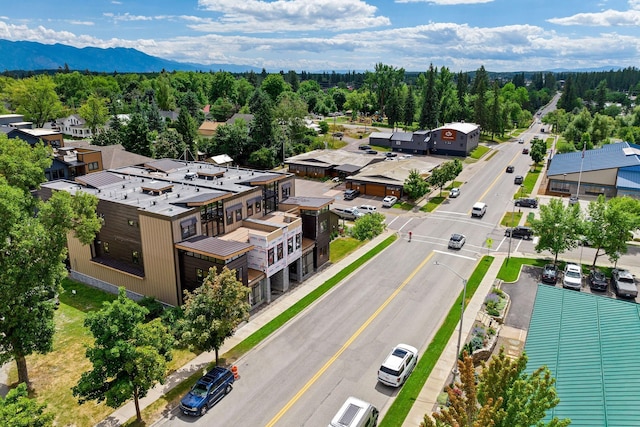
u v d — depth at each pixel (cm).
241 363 3164
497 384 1684
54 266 2967
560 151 10350
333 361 3172
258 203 4706
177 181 5009
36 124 12519
